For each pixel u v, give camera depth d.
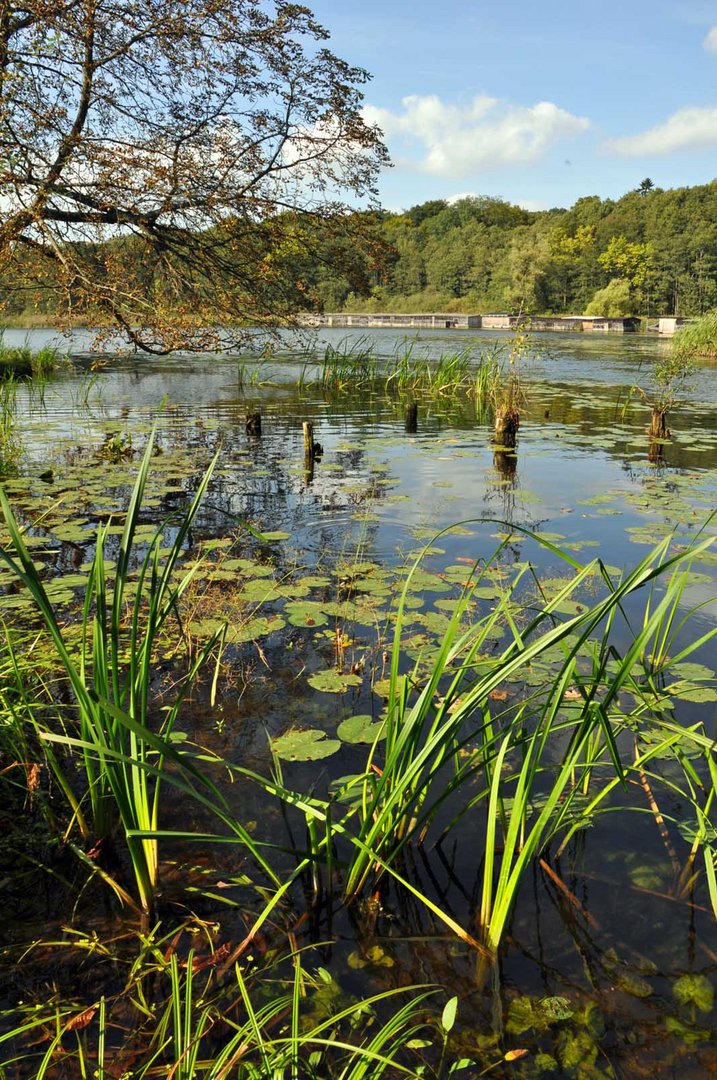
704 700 2.65
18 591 3.95
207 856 2.06
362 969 1.68
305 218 10.87
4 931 1.77
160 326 9.25
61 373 17.64
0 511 5.60
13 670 2.61
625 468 7.50
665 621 3.57
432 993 1.59
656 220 80.44
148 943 1.73
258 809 2.25
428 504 5.99
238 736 2.63
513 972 1.68
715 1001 1.60
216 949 1.73
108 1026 1.52
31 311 17.53
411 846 2.12
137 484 1.82
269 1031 1.51
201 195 9.77
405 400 13.90
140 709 1.85
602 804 2.27
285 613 3.72
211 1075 1.33
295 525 5.40
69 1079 1.39
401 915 1.86
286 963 1.69
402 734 1.82
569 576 4.19
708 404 12.91
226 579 4.18
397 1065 1.28
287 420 11.02
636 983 1.64
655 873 1.99
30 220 8.59
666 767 2.47
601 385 15.74
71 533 4.95
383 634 3.47
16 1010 1.52
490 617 2.19
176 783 1.59
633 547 4.73
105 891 1.92
